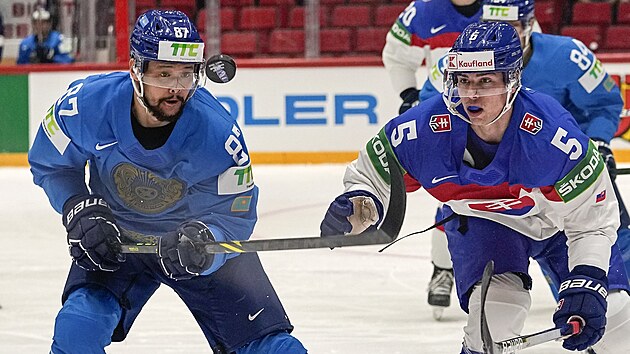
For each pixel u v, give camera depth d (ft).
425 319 44.37
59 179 28.22
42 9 100.78
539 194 28.19
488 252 29.53
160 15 25.38
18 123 98.12
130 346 39.65
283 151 95.30
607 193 28.22
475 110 26.35
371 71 94.27
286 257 57.06
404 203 24.75
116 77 26.78
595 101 39.91
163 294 48.93
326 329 42.45
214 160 26.27
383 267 54.60
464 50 26.12
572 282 27.71
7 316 44.60
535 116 26.96
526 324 43.50
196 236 25.86
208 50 96.07
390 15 104.01
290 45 103.96
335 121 94.73
